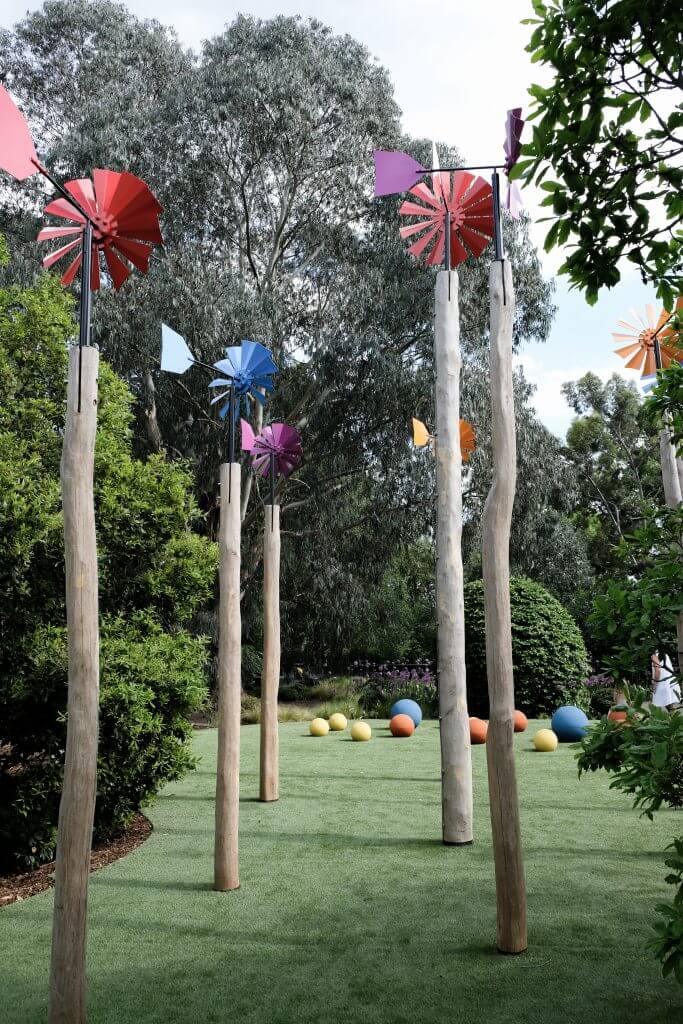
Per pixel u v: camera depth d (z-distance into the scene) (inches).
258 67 637.3
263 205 707.4
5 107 115.5
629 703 117.9
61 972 110.7
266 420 698.2
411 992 130.1
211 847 229.5
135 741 229.8
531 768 339.6
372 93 709.3
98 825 235.6
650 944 94.1
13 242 660.7
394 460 674.2
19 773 229.6
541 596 560.1
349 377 642.8
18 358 257.0
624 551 128.4
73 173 644.1
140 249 134.9
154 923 166.1
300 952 148.9
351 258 727.7
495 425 159.0
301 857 213.9
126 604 263.7
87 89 741.9
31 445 243.1
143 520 252.8
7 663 220.1
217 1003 127.7
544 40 81.7
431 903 174.9
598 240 84.9
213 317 585.3
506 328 161.2
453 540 233.0
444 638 230.2
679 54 77.8
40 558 216.7
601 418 1220.5
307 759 380.2
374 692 666.2
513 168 83.5
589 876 191.2
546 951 145.6
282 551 733.9
